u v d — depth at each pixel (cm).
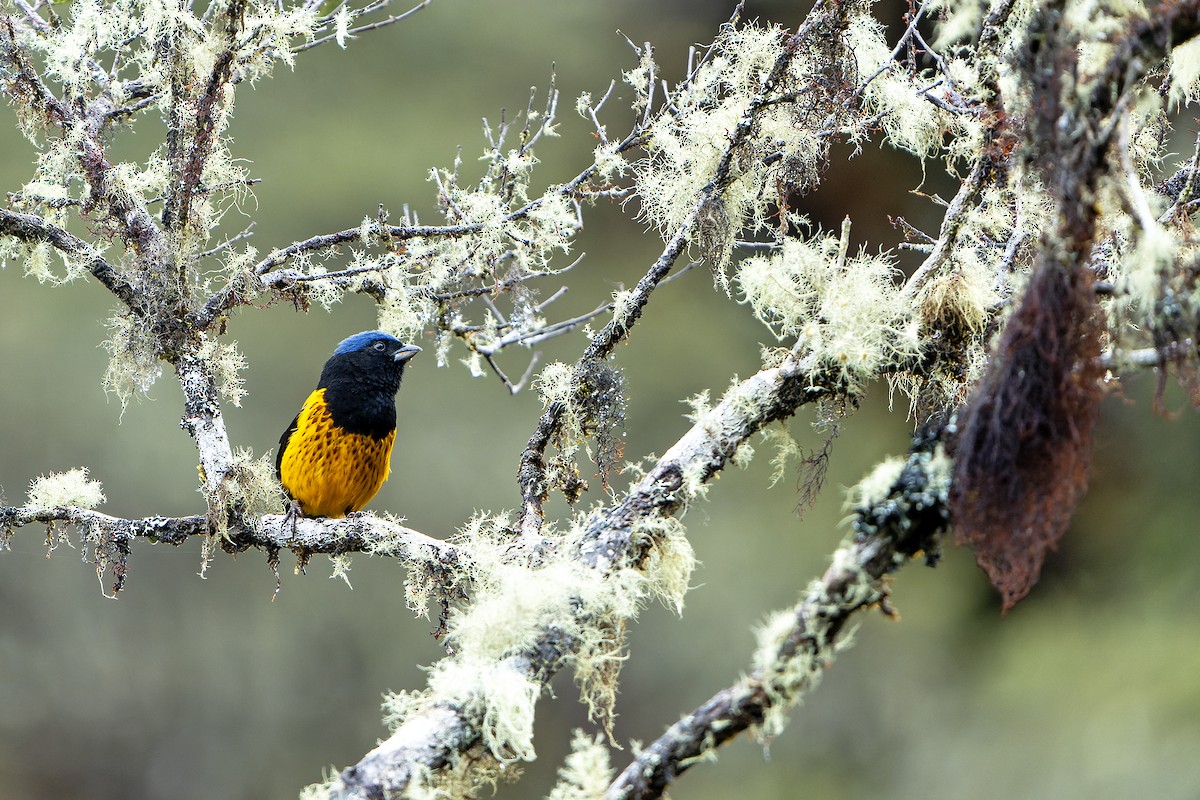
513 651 550
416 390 2312
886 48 725
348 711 2255
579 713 2222
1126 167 437
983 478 462
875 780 2112
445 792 512
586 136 2403
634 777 479
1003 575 463
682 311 2466
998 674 2058
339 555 797
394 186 2375
